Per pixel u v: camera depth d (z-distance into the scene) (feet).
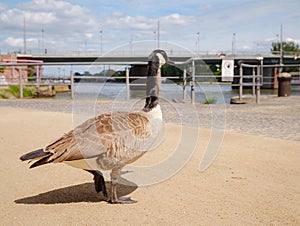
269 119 20.39
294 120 20.02
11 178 9.78
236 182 9.41
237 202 8.05
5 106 27.27
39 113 22.40
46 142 13.96
